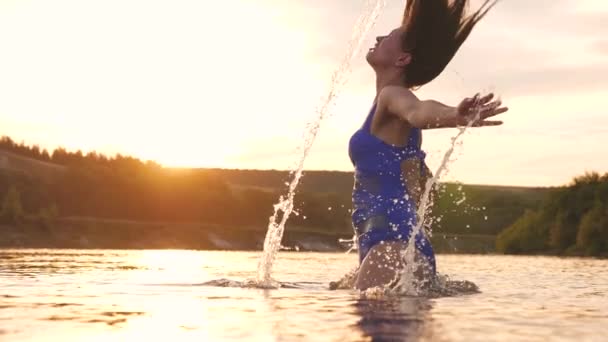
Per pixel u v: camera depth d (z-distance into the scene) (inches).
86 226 1636.3
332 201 2087.8
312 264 315.3
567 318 82.2
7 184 2144.4
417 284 138.9
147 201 2287.2
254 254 574.9
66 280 157.9
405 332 67.9
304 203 2069.4
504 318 81.5
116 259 354.9
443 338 64.2
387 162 163.3
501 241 1007.0
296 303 101.7
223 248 1728.6
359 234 163.9
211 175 2422.5
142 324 74.4
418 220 158.6
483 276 212.1
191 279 167.9
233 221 2295.8
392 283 140.6
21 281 153.5
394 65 174.6
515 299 115.3
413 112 148.9
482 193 1689.2
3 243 1438.2
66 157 2736.2
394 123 165.0
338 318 80.3
